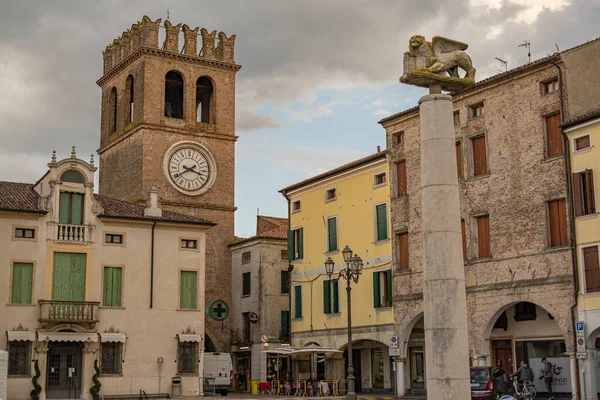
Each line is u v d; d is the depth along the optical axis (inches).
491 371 1533.0
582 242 1654.8
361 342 2285.9
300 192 2518.5
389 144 2156.7
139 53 2915.8
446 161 972.6
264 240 2719.0
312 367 2404.0
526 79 1813.5
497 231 1834.4
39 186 2217.0
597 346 1712.6
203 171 2940.5
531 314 1827.0
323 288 2370.8
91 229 2146.9
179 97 3080.7
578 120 1668.3
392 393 2142.0
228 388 2354.8
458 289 945.5
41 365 2026.3
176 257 2236.7
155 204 2283.5
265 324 2669.8
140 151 2851.9
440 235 953.5
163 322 2187.5
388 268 2126.0
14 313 2027.6
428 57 1013.8
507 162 1831.9
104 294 2138.3
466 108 1941.4
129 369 2127.2
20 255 2059.5
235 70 3078.2
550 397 1712.6
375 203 2197.3
